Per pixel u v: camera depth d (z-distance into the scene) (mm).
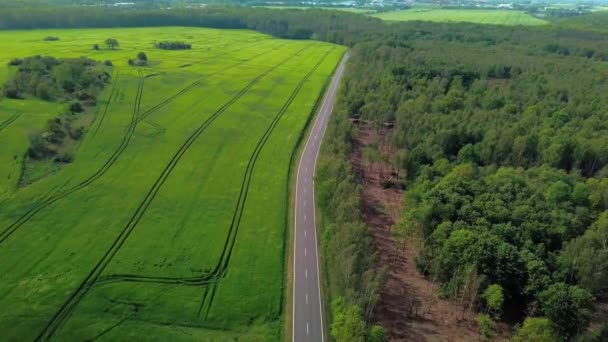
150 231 121688
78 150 163750
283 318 96812
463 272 99688
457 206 120250
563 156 159250
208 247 116875
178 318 95250
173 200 136500
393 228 127438
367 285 94688
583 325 90812
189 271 108312
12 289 99500
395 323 95000
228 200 138375
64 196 134500
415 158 156375
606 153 157875
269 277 107688
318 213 134500
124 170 152250
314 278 107812
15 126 174000
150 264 109625
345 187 129375
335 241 109188
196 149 170875
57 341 88250
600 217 119312
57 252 111438
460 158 160625
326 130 191375
